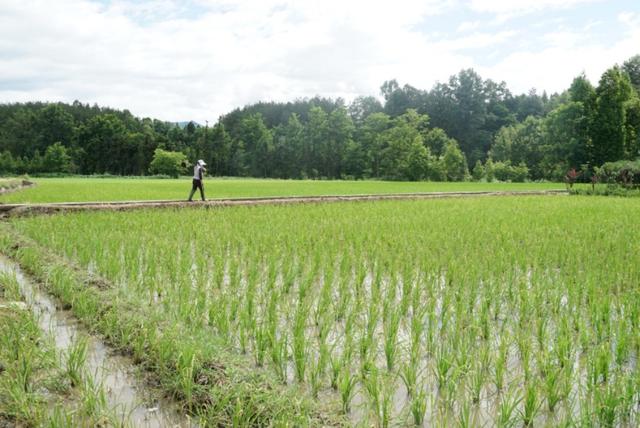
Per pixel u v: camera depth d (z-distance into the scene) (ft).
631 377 16.48
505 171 282.15
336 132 380.17
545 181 277.44
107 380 17.44
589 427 14.25
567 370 17.40
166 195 101.50
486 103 458.91
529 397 15.19
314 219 59.88
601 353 18.13
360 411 15.74
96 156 389.80
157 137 406.21
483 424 15.10
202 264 32.42
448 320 23.82
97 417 14.65
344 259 34.12
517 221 59.47
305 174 381.19
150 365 18.35
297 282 31.42
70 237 41.60
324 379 17.95
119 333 21.02
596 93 237.45
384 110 483.10
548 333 22.15
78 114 519.19
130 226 50.90
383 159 335.88
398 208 77.41
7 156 359.25
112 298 25.12
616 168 135.33
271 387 16.30
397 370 18.94
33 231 45.11
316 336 22.27
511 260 36.01
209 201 79.05
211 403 15.61
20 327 20.56
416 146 304.71
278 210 71.31
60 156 367.45
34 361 17.78
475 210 74.38
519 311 25.58
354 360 19.63
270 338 19.35
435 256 37.88
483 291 28.50
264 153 396.16
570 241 43.47
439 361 18.07
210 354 18.31
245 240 43.55
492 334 22.65
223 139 408.26
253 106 583.17
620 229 52.54
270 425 14.03
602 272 31.58
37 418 14.51
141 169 394.11
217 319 22.48
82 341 18.85
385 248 40.42
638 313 23.65
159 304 25.63
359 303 25.32
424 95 483.92
